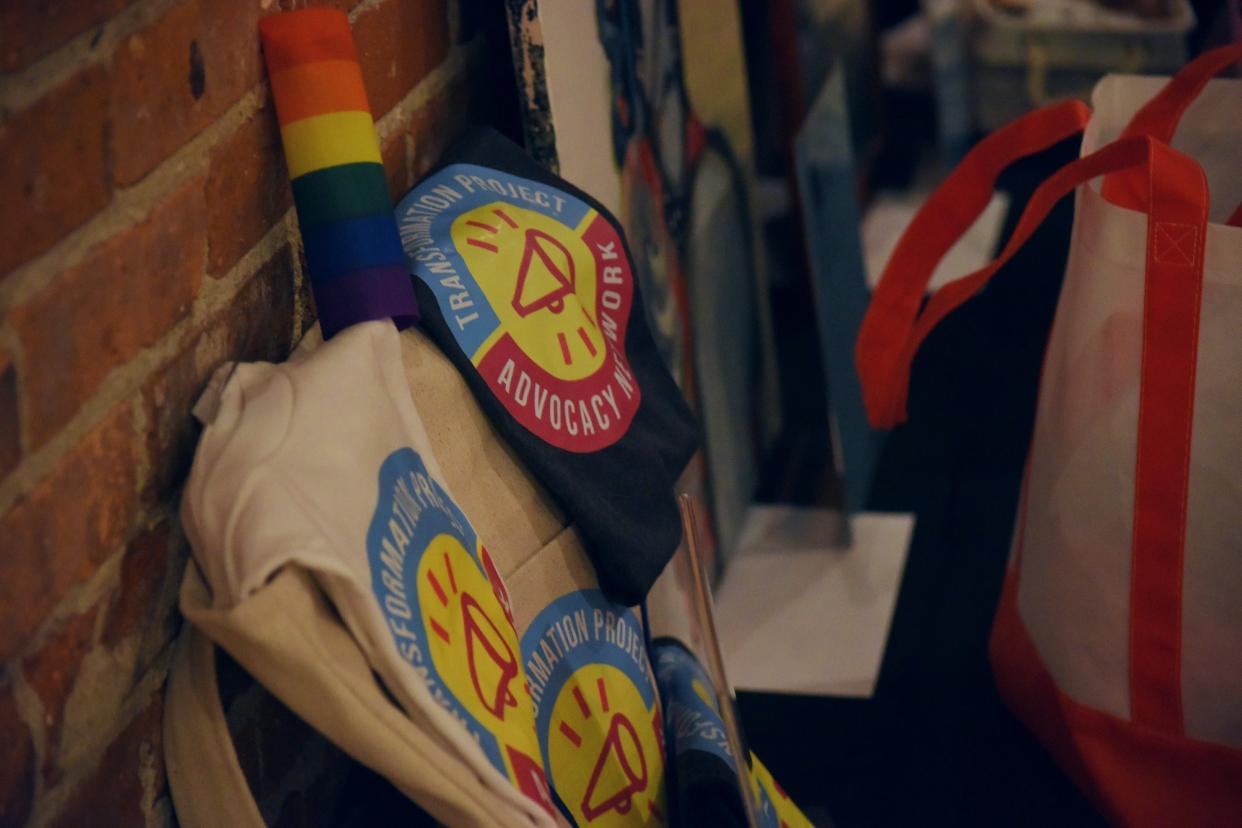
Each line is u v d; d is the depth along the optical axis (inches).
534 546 36.1
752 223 68.1
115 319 27.5
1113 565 43.9
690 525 32.5
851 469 65.7
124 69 27.3
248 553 24.8
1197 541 41.7
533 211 39.7
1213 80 47.5
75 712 27.1
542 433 36.0
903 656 58.1
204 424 29.9
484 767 26.6
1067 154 99.1
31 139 24.6
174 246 29.6
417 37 42.6
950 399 76.3
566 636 36.1
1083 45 96.2
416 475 30.3
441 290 34.8
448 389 34.5
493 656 30.1
